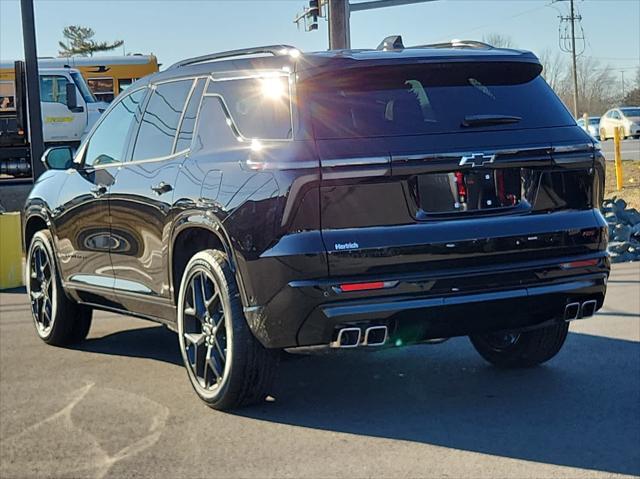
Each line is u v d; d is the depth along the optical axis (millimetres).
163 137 5906
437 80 5137
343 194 4633
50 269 7160
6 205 20906
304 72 4922
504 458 4445
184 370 6328
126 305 6379
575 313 5156
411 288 4668
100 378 6148
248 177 4859
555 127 5117
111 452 4637
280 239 4641
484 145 4859
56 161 6855
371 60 4984
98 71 26984
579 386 5672
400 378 5973
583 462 4379
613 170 23969
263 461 4461
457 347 6824
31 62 14453
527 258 4941
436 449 4586
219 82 5465
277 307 4684
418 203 4742
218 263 5074
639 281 9664
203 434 4891
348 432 4879
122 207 6086
